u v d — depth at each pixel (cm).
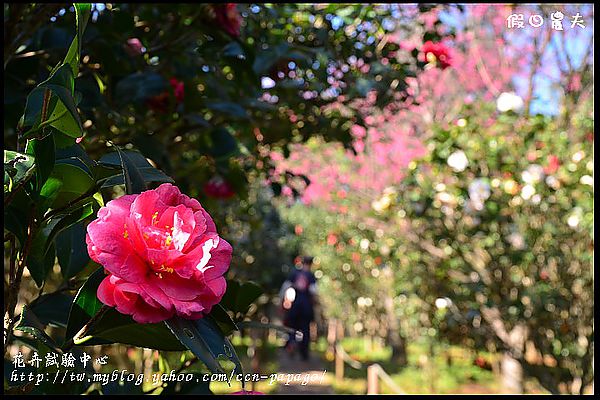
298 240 829
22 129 85
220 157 224
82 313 82
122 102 178
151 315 68
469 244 460
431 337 641
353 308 990
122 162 79
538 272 443
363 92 258
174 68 206
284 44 232
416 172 472
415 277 529
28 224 87
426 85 488
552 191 428
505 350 454
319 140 350
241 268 609
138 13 203
